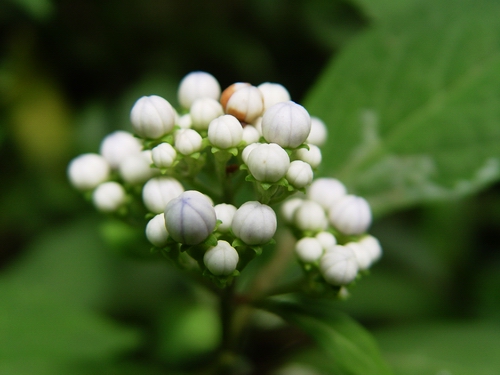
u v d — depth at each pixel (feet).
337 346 0.39
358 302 0.62
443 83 0.47
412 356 0.47
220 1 0.79
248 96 0.38
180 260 0.38
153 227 0.36
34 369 0.43
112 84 0.76
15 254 0.78
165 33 0.76
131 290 0.63
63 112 0.74
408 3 0.50
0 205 0.70
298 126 0.36
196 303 0.63
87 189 0.43
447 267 0.71
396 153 0.48
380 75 0.48
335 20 0.77
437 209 0.72
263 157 0.35
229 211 0.37
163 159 0.37
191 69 0.76
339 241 0.41
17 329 0.44
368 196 0.48
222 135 0.36
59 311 0.46
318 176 0.48
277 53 0.81
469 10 0.48
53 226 0.70
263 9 0.78
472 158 0.46
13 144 0.70
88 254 0.64
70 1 0.72
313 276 0.39
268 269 0.46
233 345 0.43
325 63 0.80
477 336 0.48
